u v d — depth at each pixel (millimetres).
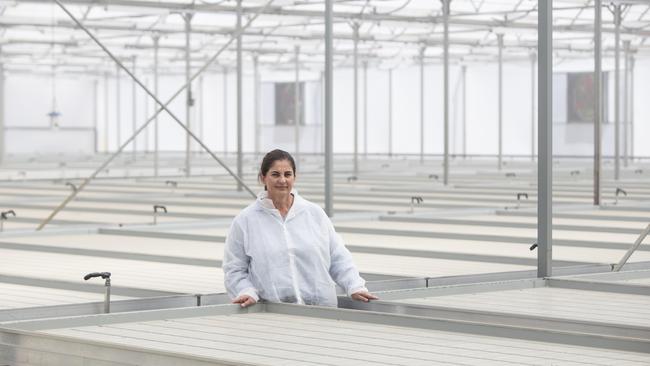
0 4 30953
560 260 13711
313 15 32312
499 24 35781
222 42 49594
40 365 7512
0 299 10555
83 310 9227
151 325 8156
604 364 6719
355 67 39250
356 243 16406
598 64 22719
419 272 12891
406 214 21031
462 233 17484
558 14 40219
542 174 11289
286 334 7746
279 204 8742
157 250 15227
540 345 7395
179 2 32188
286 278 8703
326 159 19375
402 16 35969
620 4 32500
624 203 24359
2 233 17328
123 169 48312
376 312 8328
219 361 6664
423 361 6785
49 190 32250
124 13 40562
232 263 8781
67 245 15977
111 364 7145
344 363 6703
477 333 7852
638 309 9336
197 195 28609
